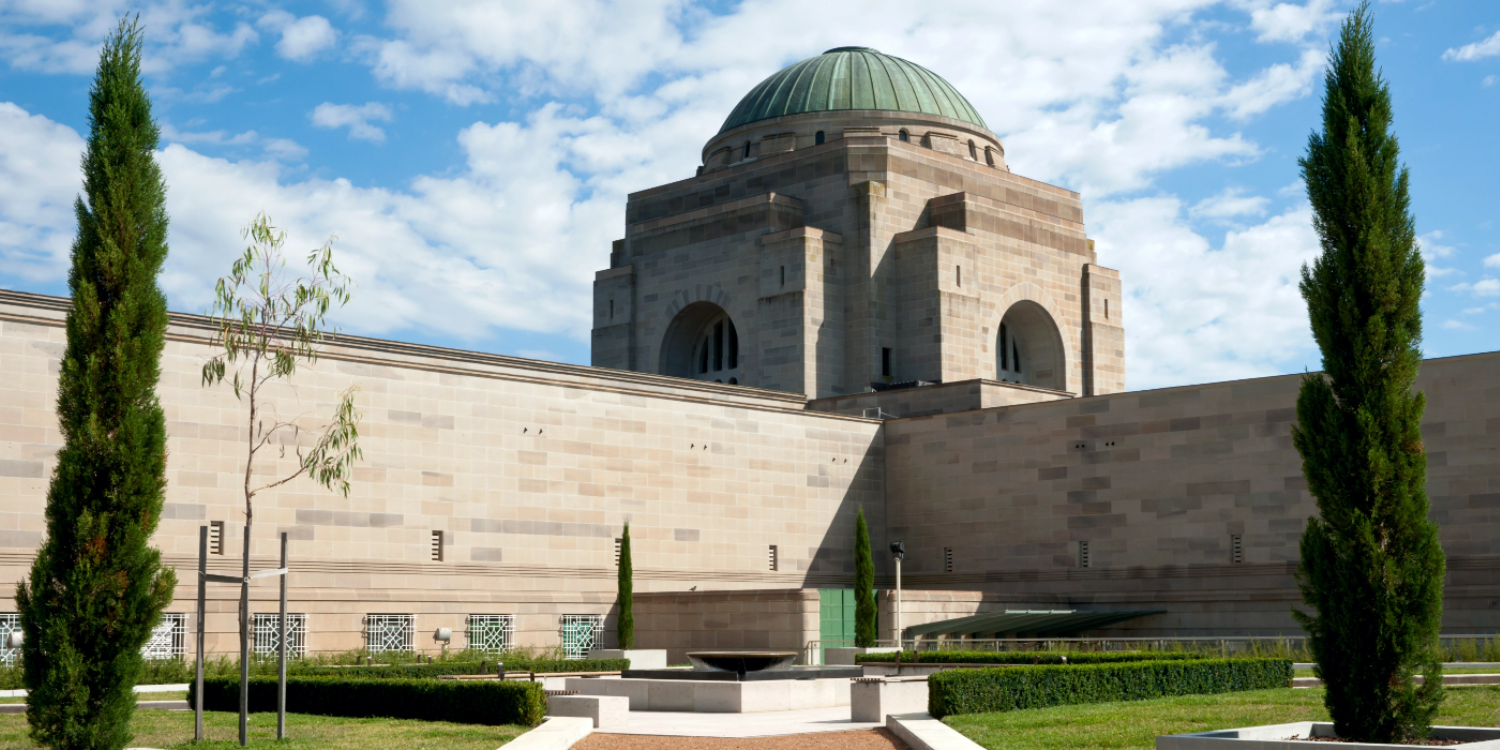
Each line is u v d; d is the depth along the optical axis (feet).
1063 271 270.26
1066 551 197.47
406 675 134.00
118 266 81.97
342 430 142.61
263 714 106.63
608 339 271.28
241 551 151.64
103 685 79.00
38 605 78.79
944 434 213.25
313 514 157.69
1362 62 80.79
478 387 173.06
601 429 184.14
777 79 286.87
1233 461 183.11
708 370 263.49
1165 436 189.78
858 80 277.44
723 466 197.36
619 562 180.75
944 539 210.79
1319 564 77.97
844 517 212.02
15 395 139.33
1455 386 166.50
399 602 162.81
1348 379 78.38
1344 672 76.59
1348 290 78.54
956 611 185.98
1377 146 79.82
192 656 147.23
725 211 256.32
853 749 86.12
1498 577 160.86
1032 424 203.10
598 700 101.60
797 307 241.14
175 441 148.36
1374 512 76.74
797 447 207.31
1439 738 75.87
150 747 83.41
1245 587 179.83
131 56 84.84
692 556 191.72
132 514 81.05
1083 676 106.93
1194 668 115.34
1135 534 190.90
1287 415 179.22
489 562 171.32
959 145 276.21
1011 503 203.92
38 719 77.87
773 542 201.87
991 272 255.09
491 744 84.99
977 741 83.30
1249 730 77.20
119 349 81.00
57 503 79.87
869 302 244.22
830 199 251.60
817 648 166.91
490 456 173.06
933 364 241.76
